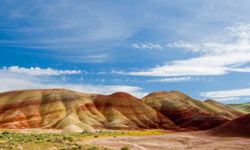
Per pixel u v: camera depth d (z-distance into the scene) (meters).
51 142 38.59
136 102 171.50
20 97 161.00
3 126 132.25
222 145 48.22
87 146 37.28
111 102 168.25
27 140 40.84
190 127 145.25
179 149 44.94
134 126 147.50
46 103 156.12
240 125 61.69
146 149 44.56
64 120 135.38
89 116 150.50
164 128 153.12
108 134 81.25
